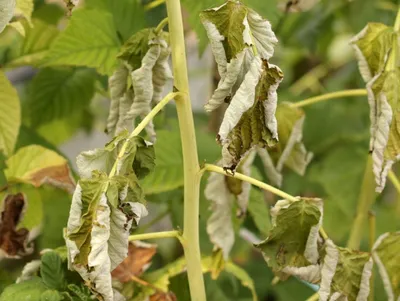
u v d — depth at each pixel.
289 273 0.57
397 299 0.57
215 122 0.82
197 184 0.55
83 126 0.96
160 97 0.57
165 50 0.56
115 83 0.58
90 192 0.49
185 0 0.61
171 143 0.70
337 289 0.55
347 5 0.92
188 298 0.66
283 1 0.77
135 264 0.63
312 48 0.98
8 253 0.64
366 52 0.57
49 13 0.80
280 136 0.65
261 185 0.54
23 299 0.56
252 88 0.48
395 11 0.84
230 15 0.49
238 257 0.89
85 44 0.68
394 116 0.55
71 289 0.57
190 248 0.56
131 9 0.70
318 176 0.89
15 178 0.65
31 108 0.78
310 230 0.54
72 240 0.49
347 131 0.96
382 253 0.57
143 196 0.50
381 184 0.54
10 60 0.72
